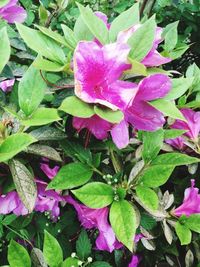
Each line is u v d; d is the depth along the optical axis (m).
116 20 0.26
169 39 0.36
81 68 0.22
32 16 0.46
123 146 0.23
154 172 0.25
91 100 0.21
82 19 0.26
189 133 0.31
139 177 0.26
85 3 0.54
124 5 0.53
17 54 0.30
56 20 0.46
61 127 0.29
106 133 0.23
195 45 0.57
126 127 0.23
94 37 0.26
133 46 0.24
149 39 0.24
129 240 0.23
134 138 0.30
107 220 0.26
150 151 0.26
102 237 0.29
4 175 0.25
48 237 0.25
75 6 0.52
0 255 0.33
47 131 0.25
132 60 0.22
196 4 0.56
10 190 0.25
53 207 0.30
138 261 0.34
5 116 0.24
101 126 0.23
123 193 0.24
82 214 0.27
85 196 0.24
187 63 0.58
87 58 0.22
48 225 0.32
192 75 0.34
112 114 0.21
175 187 0.34
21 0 0.47
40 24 0.39
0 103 0.27
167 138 0.29
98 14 0.28
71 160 0.28
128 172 0.27
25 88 0.23
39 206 0.29
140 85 0.22
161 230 0.31
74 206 0.30
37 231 0.32
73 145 0.26
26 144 0.20
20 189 0.23
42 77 0.24
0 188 0.25
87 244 0.29
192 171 0.32
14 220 0.31
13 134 0.22
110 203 0.24
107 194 0.24
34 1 0.49
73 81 0.25
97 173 0.28
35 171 0.27
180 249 0.35
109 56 0.22
